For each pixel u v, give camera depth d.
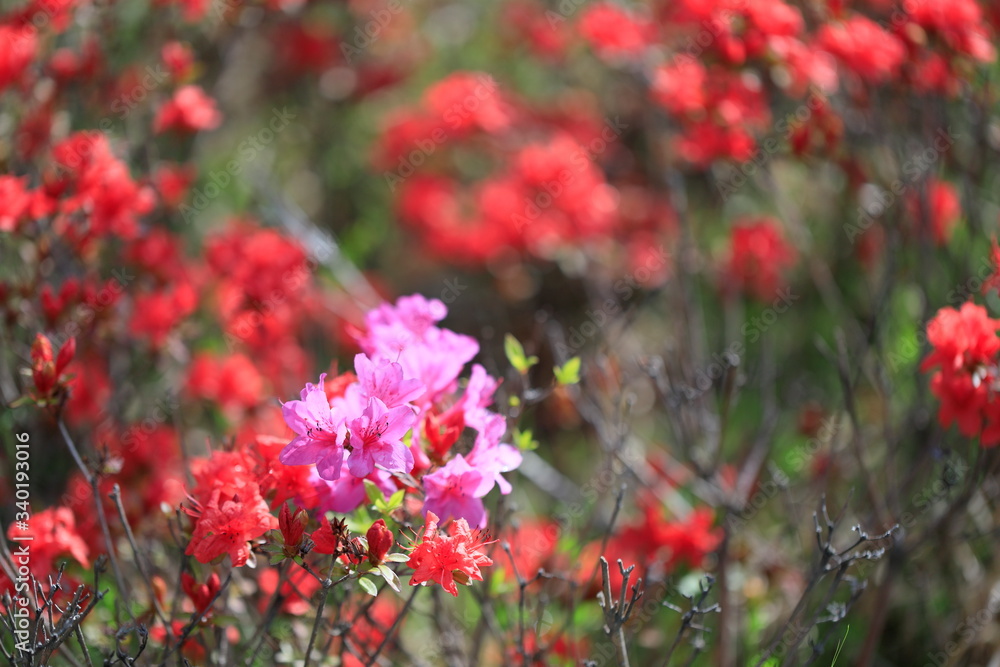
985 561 3.25
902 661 3.25
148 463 3.12
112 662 2.11
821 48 3.42
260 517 1.87
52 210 2.85
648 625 3.19
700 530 3.18
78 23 3.52
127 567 2.85
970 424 2.36
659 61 4.64
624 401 3.41
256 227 4.17
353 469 1.79
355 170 5.80
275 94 5.58
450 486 1.94
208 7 3.94
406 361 2.08
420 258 5.66
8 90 3.26
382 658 2.73
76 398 3.12
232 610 2.47
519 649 2.40
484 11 5.93
